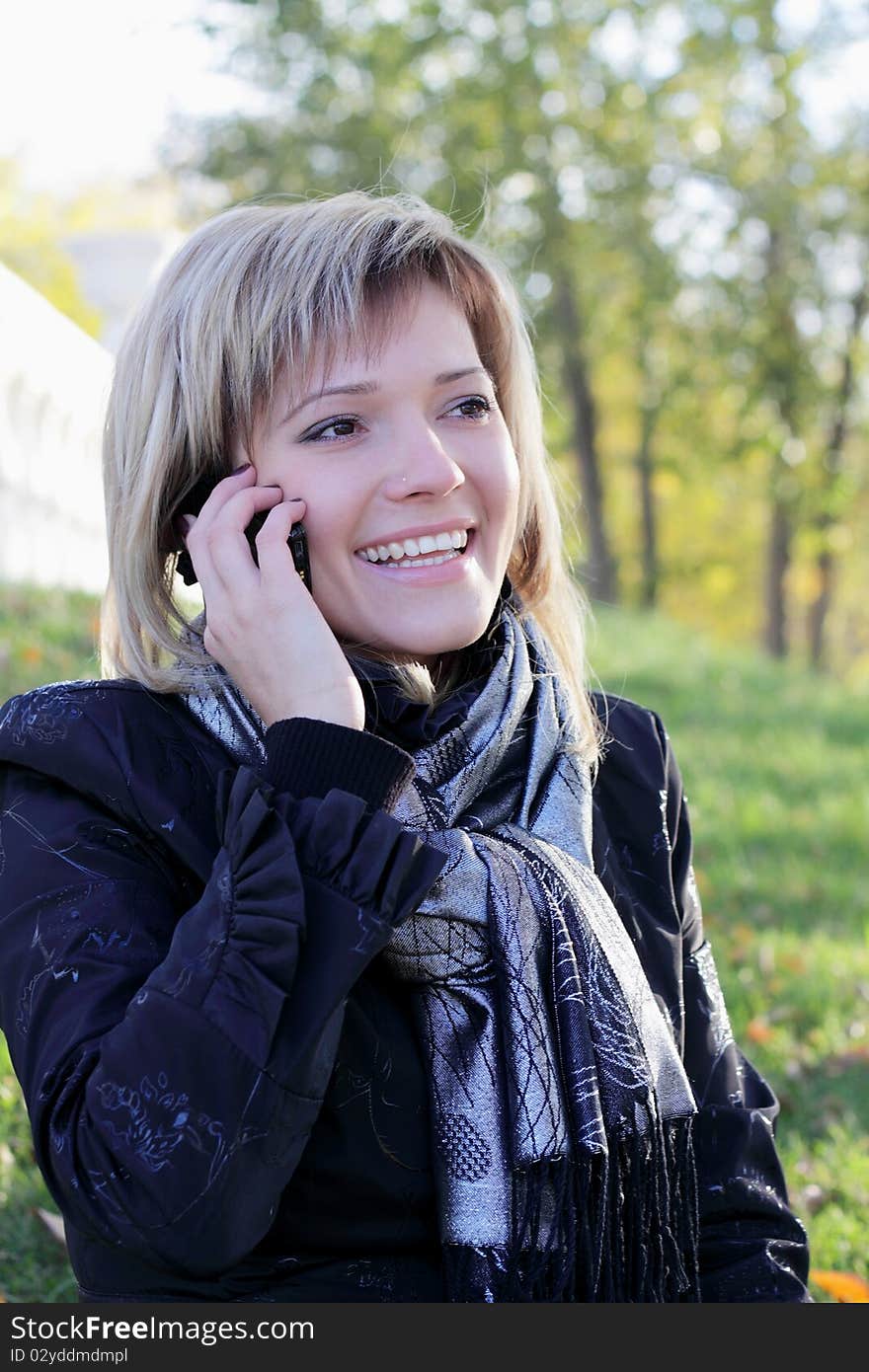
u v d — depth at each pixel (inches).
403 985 62.6
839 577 1355.8
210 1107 52.6
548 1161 59.4
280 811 57.7
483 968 62.2
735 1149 71.6
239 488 66.2
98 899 59.1
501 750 67.7
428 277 67.6
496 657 71.2
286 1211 59.5
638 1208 60.9
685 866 77.5
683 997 75.0
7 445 271.4
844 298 899.4
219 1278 58.4
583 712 73.2
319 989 54.4
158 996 53.8
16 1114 112.2
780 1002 157.4
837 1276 98.7
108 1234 53.2
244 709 64.7
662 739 78.4
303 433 65.6
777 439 896.9
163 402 67.4
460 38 797.2
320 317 65.0
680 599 1350.9
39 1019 56.8
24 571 281.3
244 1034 53.1
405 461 65.1
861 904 200.7
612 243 804.6
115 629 72.3
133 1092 52.8
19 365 269.1
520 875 63.6
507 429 73.5
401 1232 60.6
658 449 1108.5
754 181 829.2
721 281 850.1
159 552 68.9
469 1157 60.0
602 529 896.9
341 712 61.4
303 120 782.5
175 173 813.9
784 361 856.9
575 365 864.3
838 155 866.8
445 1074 61.0
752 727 340.5
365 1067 60.5
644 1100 61.1
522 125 789.9
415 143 780.0
